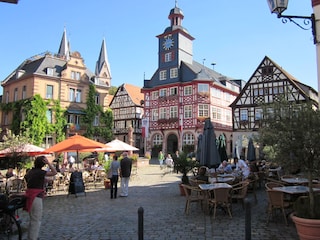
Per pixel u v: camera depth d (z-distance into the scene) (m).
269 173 15.59
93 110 42.03
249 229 5.09
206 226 7.58
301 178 11.45
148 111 46.84
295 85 33.56
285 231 7.06
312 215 5.59
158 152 44.59
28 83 38.59
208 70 50.50
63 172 16.72
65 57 44.19
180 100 43.28
